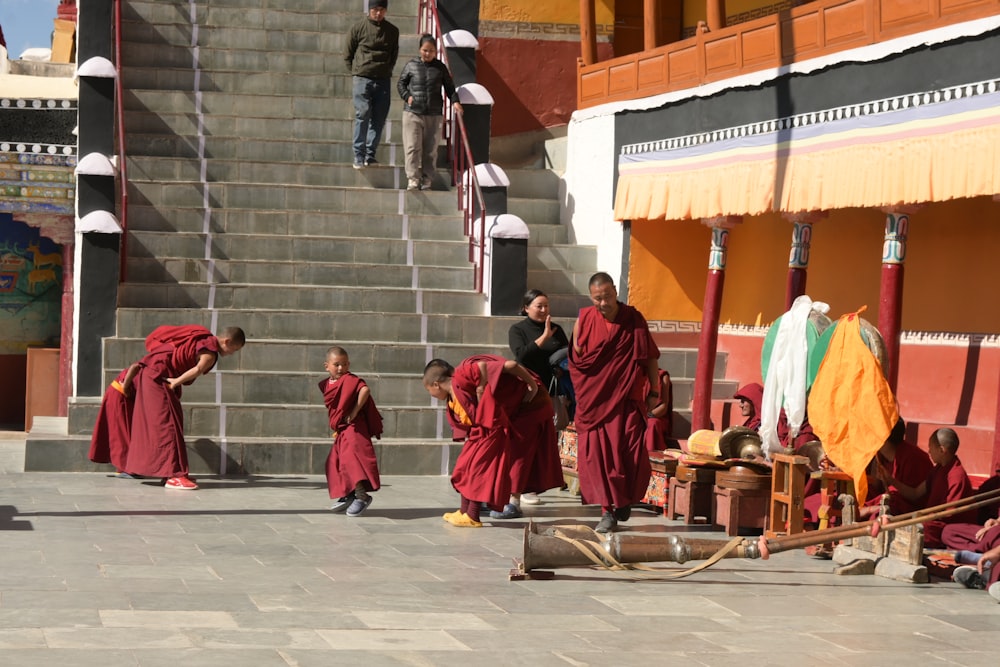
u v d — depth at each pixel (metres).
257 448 13.47
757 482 10.73
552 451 11.27
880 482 10.29
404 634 6.95
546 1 19.14
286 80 18.27
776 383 11.05
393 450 13.77
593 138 17.03
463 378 10.73
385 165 17.47
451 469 13.88
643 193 15.66
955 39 11.00
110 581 8.03
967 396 12.36
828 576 9.14
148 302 14.91
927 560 9.39
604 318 10.80
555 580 8.66
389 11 19.69
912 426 12.34
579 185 17.45
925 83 11.35
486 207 16.20
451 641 6.84
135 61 18.23
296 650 6.48
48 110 17.11
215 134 17.53
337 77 18.39
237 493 12.18
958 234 12.66
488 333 15.23
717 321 14.61
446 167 17.91
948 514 9.04
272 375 14.16
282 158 17.38
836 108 12.42
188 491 12.19
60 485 12.27
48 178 17.12
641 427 10.84
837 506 10.12
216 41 18.66
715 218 14.45
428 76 16.97
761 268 15.48
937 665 6.71
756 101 13.62
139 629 6.78
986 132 10.66
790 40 13.08
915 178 11.35
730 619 7.65
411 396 14.45
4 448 15.55
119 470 12.76
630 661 6.57
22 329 19.11
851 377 9.96
